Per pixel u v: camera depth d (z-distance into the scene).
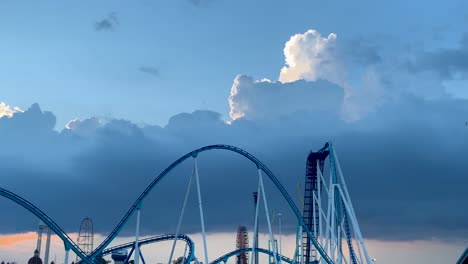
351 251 130.38
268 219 114.19
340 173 129.38
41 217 94.25
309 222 138.25
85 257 99.81
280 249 148.88
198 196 110.62
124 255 156.75
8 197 91.81
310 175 140.12
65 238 97.00
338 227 130.25
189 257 120.94
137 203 107.38
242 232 194.50
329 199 127.75
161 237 129.88
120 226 106.25
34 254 184.38
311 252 136.50
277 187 116.38
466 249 68.12
